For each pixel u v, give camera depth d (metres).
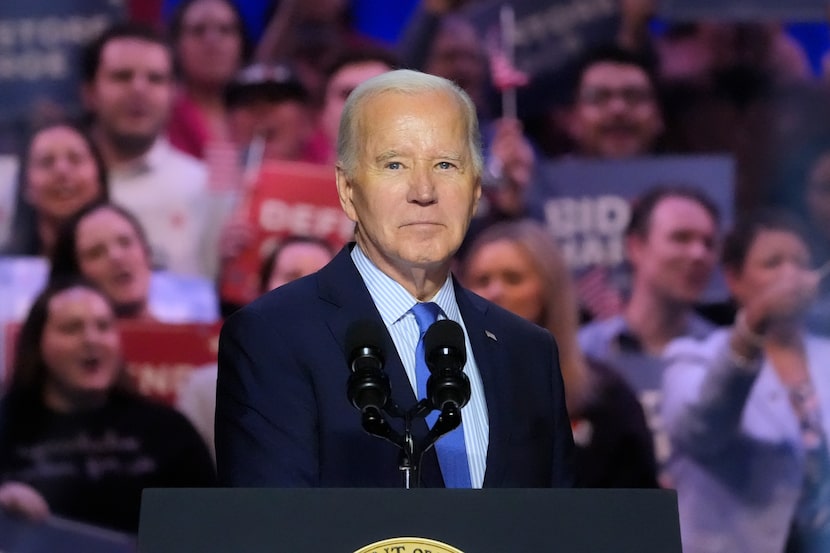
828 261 19.05
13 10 18.61
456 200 8.20
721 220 19.12
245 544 5.88
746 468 18.84
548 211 19.14
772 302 19.00
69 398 18.41
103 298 18.55
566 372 18.95
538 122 19.16
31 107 18.58
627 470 18.83
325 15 18.92
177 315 18.64
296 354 8.15
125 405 18.47
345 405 8.00
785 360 18.97
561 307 19.02
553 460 8.83
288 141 18.86
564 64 19.22
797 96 19.25
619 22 19.28
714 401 18.89
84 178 18.61
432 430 6.94
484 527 5.99
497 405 8.48
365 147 8.20
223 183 18.77
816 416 18.91
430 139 8.15
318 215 18.83
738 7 19.28
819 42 19.33
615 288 19.08
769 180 19.17
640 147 19.19
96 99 18.66
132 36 18.72
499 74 19.11
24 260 18.47
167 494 5.95
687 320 19.05
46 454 18.28
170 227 18.66
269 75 18.86
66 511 18.22
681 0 19.27
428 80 8.34
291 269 18.72
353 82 18.89
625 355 18.98
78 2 18.70
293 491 5.98
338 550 5.89
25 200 18.52
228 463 7.95
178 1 18.81
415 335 8.48
